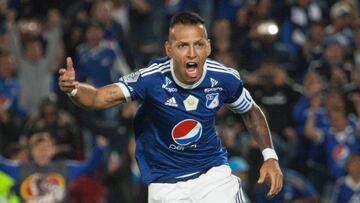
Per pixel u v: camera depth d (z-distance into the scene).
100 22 42.81
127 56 42.84
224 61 41.84
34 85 41.09
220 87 19.89
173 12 47.31
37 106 40.94
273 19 46.88
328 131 39.34
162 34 47.25
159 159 20.12
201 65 19.39
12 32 41.50
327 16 48.91
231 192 20.17
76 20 43.34
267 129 20.81
